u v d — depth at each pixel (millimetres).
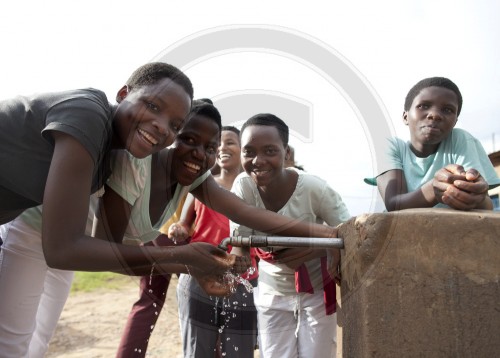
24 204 1659
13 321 1942
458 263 1303
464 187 1465
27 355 2053
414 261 1316
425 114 2059
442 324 1290
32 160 1520
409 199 1671
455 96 2066
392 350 1296
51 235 1329
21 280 1938
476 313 1285
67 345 4438
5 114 1545
